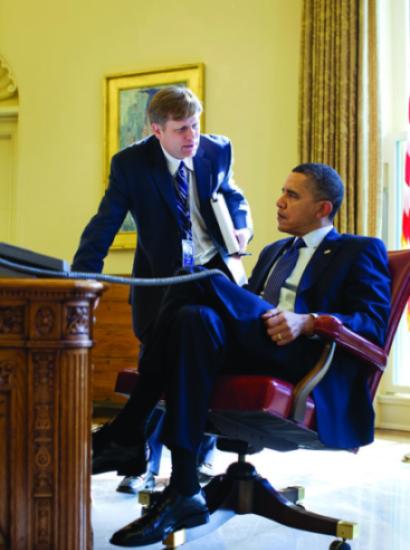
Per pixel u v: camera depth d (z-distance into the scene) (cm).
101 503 324
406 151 538
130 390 265
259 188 574
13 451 183
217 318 232
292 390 232
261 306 243
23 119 672
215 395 231
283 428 237
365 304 254
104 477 383
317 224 282
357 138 520
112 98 630
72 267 317
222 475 261
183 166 319
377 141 520
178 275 242
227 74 589
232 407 227
